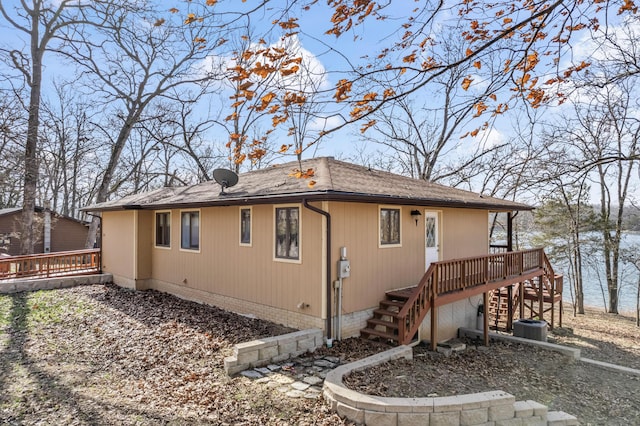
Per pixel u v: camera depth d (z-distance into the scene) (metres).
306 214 8.41
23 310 10.21
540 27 3.71
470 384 6.97
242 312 9.85
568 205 18.89
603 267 25.11
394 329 8.63
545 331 11.40
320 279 8.09
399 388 6.04
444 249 11.60
